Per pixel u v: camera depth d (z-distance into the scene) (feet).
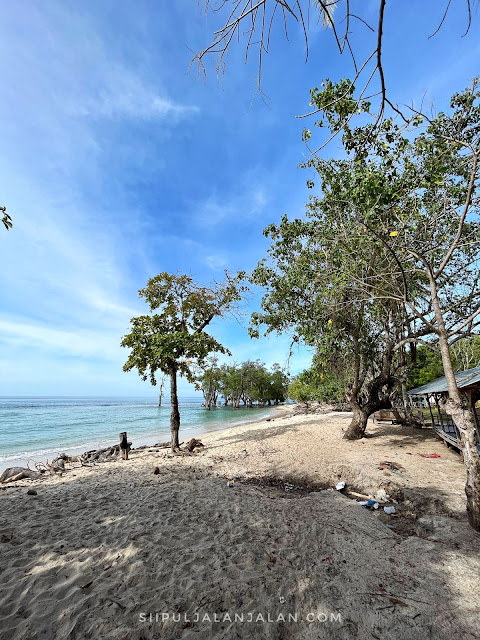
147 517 20.35
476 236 20.97
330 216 27.27
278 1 6.04
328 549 15.94
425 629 10.30
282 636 10.30
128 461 40.81
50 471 36.83
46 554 15.29
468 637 9.91
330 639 10.06
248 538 17.21
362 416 45.80
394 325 40.11
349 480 29.81
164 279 47.62
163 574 13.55
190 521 19.70
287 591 12.44
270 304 43.14
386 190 16.83
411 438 45.34
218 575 13.48
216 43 6.66
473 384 26.11
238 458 39.96
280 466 34.94
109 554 15.25
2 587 12.64
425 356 59.67
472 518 17.25
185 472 33.78
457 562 13.98
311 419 80.53
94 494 26.00
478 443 28.55
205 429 92.99
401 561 14.65
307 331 40.65
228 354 49.16
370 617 10.93
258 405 240.53
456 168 19.54
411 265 27.43
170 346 43.21
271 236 40.50
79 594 12.12
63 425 110.52
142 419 134.92
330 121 16.38
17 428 100.99
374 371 51.37
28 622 10.61
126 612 11.13
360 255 29.12
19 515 21.02
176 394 47.24
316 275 33.65
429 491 24.14
